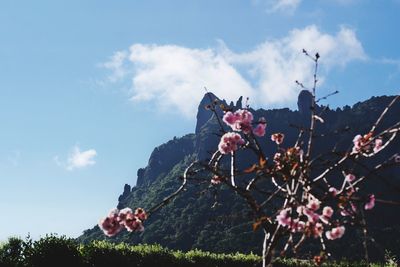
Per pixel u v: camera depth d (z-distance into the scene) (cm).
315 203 452
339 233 473
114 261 1908
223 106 569
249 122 552
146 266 2009
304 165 453
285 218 457
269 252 470
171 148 17200
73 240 1839
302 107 11756
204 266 2231
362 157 526
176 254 2195
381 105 11050
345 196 462
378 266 1599
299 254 476
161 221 8375
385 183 471
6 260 1634
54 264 1725
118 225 529
